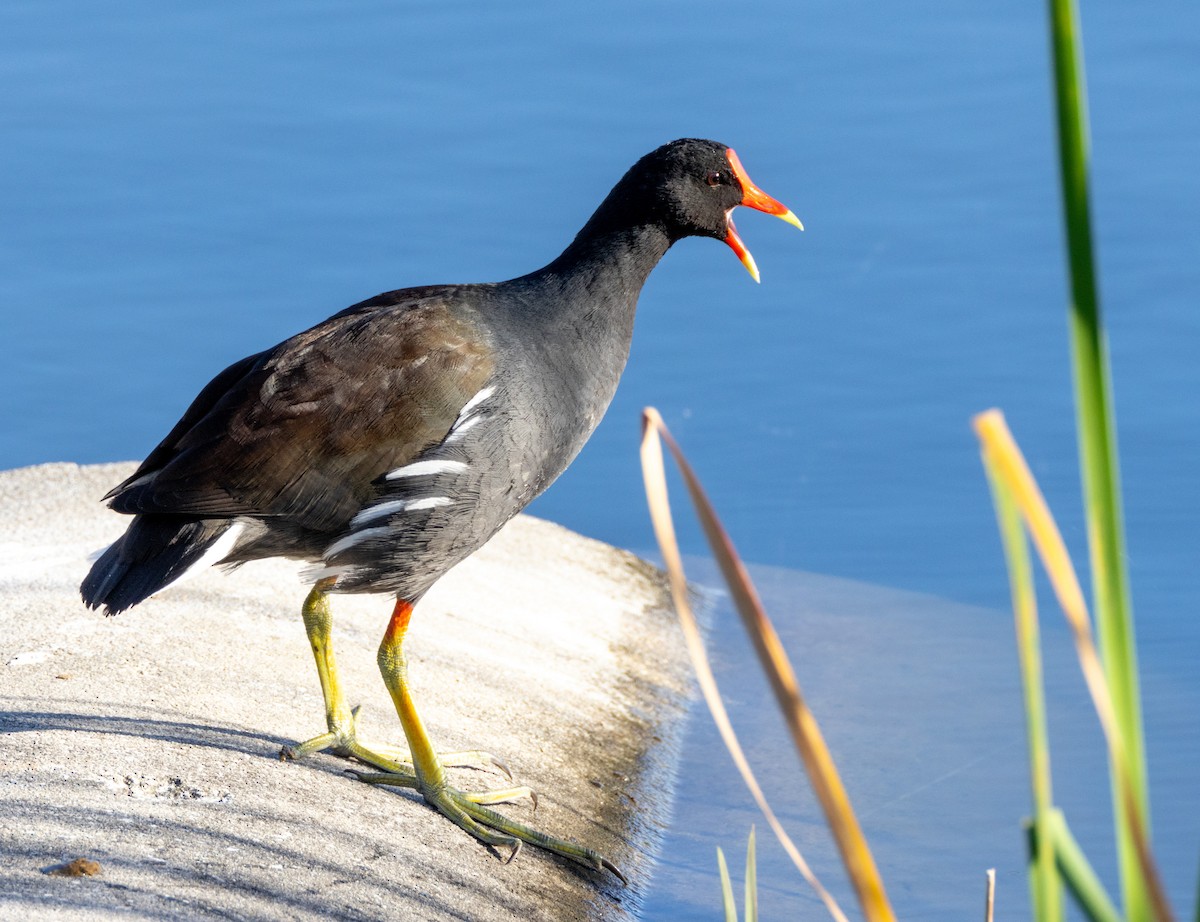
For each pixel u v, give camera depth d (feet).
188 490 27.20
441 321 28.91
